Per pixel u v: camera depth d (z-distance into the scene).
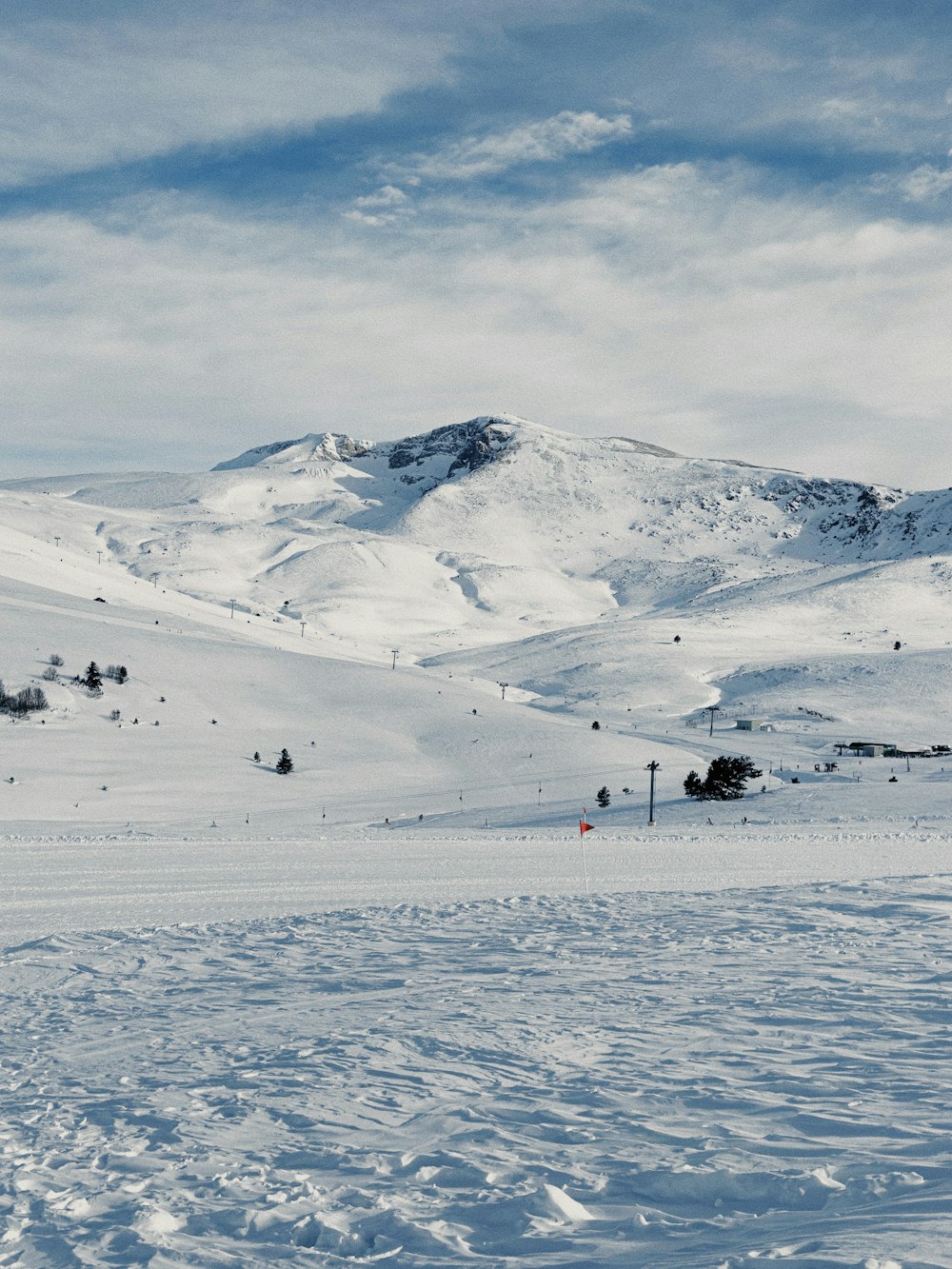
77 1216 6.66
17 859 47.00
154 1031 12.98
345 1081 9.91
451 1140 7.99
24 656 131.75
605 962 16.36
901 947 16.86
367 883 36.09
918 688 187.12
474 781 113.38
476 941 19.81
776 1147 7.36
